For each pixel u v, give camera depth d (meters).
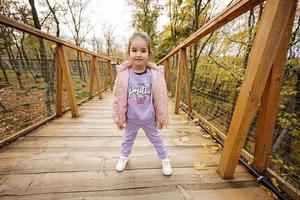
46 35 2.13
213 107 3.25
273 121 1.32
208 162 1.61
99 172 1.41
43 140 1.96
